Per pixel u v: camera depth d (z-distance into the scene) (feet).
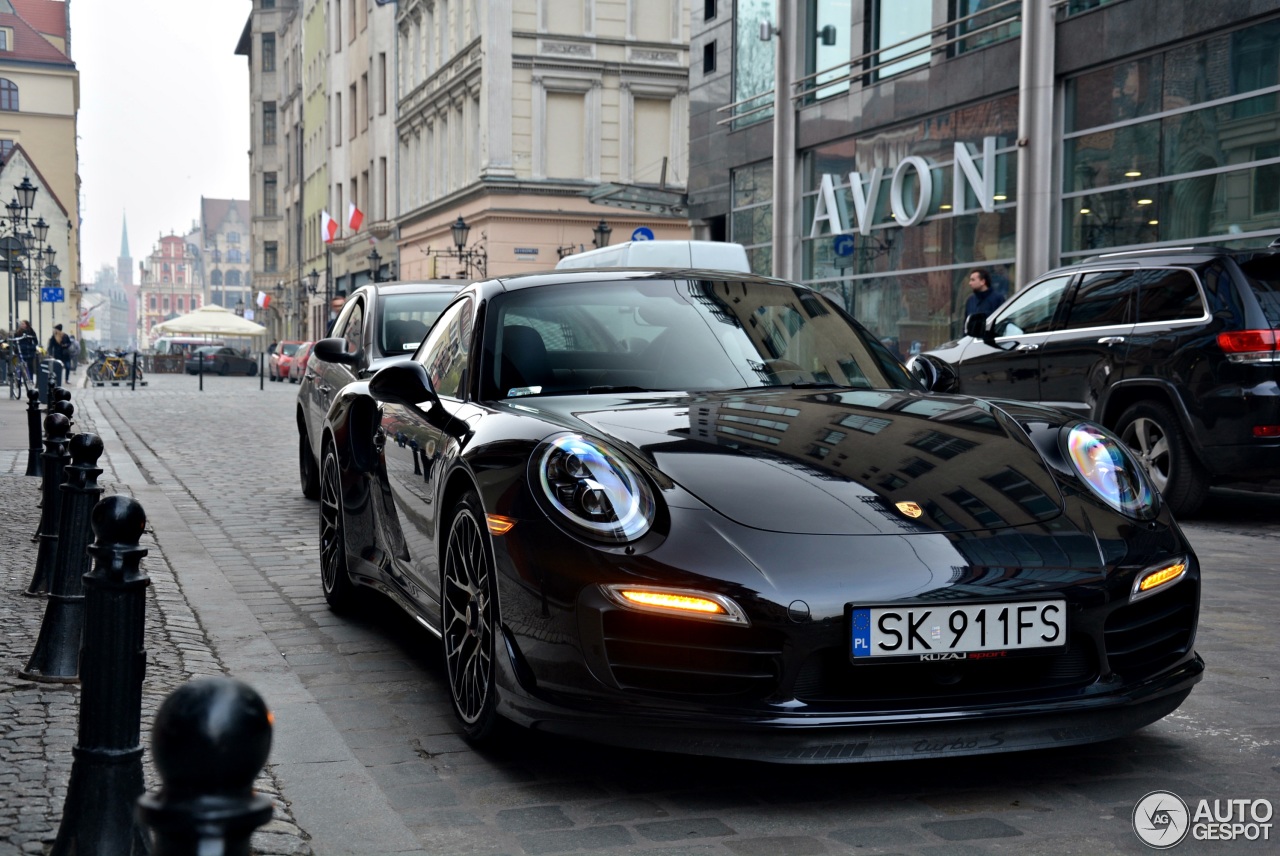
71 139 286.05
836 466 10.66
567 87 118.42
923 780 10.43
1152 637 10.44
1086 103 46.98
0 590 18.21
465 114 125.18
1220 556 22.30
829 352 14.12
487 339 13.58
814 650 9.33
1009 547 9.89
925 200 55.88
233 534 25.34
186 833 4.47
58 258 254.47
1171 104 42.98
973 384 32.63
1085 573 9.90
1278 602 17.99
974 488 10.49
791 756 9.28
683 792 10.18
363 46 173.27
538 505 10.23
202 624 16.46
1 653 14.48
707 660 9.41
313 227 221.46
